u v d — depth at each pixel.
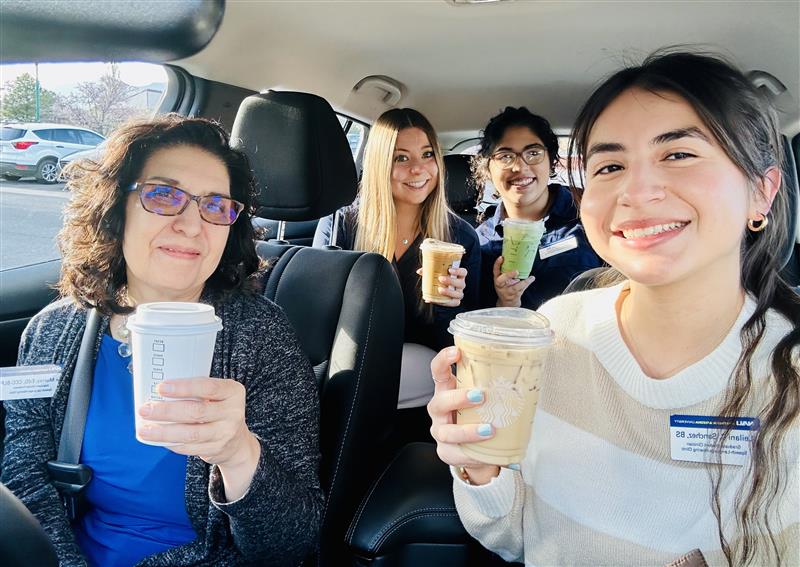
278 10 2.04
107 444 1.39
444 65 2.63
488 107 3.17
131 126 1.43
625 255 1.00
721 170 0.95
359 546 1.42
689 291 1.00
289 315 1.93
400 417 2.58
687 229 0.96
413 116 2.78
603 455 1.09
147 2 0.43
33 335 1.53
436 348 2.82
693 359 1.06
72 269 1.45
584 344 1.16
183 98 2.31
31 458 1.41
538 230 2.39
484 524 1.22
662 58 1.03
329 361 1.84
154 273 1.40
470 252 2.91
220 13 0.47
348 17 2.13
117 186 1.38
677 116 0.97
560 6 2.06
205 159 1.42
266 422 1.41
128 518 1.40
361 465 1.79
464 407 0.99
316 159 2.04
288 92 2.04
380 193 2.79
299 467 1.40
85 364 1.43
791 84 2.38
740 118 0.95
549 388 1.18
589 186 1.07
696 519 1.02
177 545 1.37
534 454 1.18
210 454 1.04
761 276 1.03
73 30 0.43
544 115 3.18
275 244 2.15
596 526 1.08
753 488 0.96
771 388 0.98
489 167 3.00
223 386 1.03
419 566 1.41
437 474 1.58
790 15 2.06
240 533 1.24
